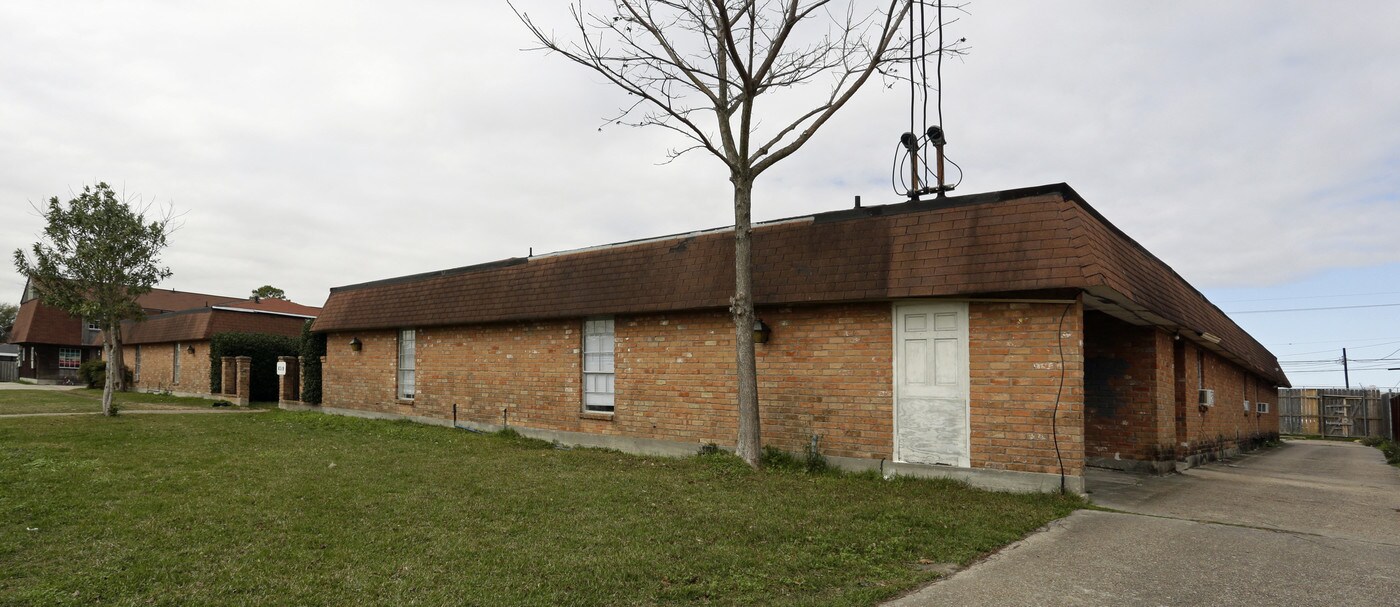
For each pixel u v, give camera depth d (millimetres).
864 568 5668
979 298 9367
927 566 5805
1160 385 11828
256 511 7379
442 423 16703
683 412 12250
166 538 6289
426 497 8250
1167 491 9547
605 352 13688
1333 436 34281
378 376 18781
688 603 4875
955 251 9516
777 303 10891
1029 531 6996
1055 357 8867
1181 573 5586
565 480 9422
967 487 9180
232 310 30281
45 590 4871
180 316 31766
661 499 8211
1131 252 10852
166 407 23250
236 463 10648
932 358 9812
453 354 16625
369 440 14156
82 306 17953
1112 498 8922
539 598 4863
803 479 9633
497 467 10594
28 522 6746
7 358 54625
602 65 10656
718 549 6090
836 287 10305
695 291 11984
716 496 8383
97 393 31156
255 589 5020
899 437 9984
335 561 5680
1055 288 8602
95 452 11508
